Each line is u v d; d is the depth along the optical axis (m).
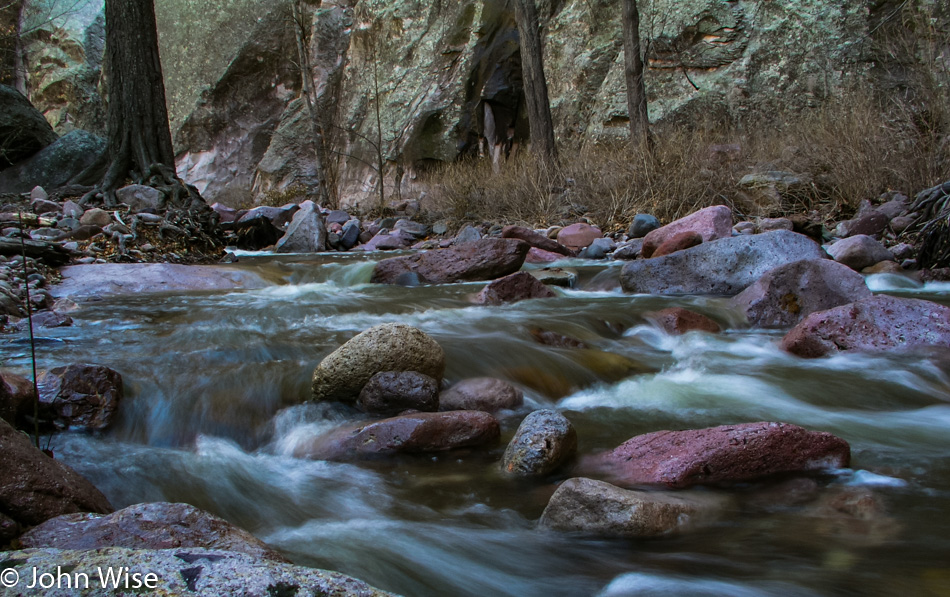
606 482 2.62
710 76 16.08
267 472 2.88
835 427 3.30
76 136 11.72
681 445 2.74
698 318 5.34
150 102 10.59
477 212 12.60
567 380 4.01
